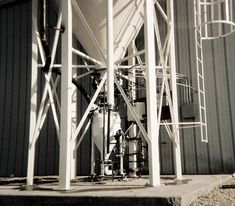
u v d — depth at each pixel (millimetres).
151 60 3568
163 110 4996
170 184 3686
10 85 8016
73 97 5590
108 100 3996
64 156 3295
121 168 4527
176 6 6816
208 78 6430
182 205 2473
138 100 5367
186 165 6266
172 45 4570
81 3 4125
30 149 4004
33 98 4160
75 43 5820
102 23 4297
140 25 5055
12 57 8117
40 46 4223
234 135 6121
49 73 4035
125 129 6125
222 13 6508
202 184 3658
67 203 2756
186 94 6473
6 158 7703
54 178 5629
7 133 7816
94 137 4480
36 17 4273
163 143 6422
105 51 4531
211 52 6492
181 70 6617
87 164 6676
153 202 2496
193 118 6355
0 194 3035
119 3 4258
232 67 6344
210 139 6219
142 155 5145
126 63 6391
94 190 3088
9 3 8320
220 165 6102
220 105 6289
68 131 3326
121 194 2668
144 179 4586
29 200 2906
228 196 3254
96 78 4953
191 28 6656
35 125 4074
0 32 8320
